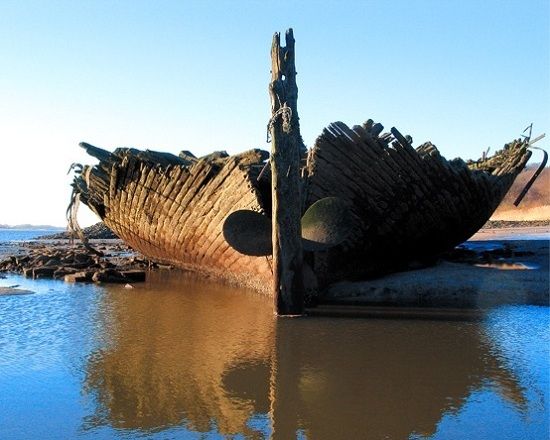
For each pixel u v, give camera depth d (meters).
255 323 9.38
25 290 13.80
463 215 14.24
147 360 6.99
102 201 19.69
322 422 4.92
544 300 11.19
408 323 9.36
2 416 5.09
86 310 10.80
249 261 12.55
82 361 6.93
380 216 12.01
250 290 13.34
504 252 17.25
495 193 15.62
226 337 8.30
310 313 10.30
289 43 9.94
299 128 10.17
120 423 4.91
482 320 9.59
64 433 4.70
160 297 12.62
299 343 7.92
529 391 5.77
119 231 20.36
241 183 11.98
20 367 6.68
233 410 5.21
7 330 8.87
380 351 7.43
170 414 5.13
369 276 12.73
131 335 8.46
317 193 11.26
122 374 6.38
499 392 5.74
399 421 4.93
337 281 11.94
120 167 16.50
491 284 11.62
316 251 11.12
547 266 13.46
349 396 5.61
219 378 6.21
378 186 11.77
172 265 19.44
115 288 14.41
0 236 99.88
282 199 9.93
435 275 12.23
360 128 11.41
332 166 11.30
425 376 6.30
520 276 12.10
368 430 4.73
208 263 15.16
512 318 9.73
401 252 13.22
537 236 32.44
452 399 5.54
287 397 5.57
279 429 4.75
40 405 5.38
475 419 5.00
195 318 9.88
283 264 9.98
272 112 9.87
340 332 8.64
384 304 11.33
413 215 12.62
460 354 7.28
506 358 7.09
